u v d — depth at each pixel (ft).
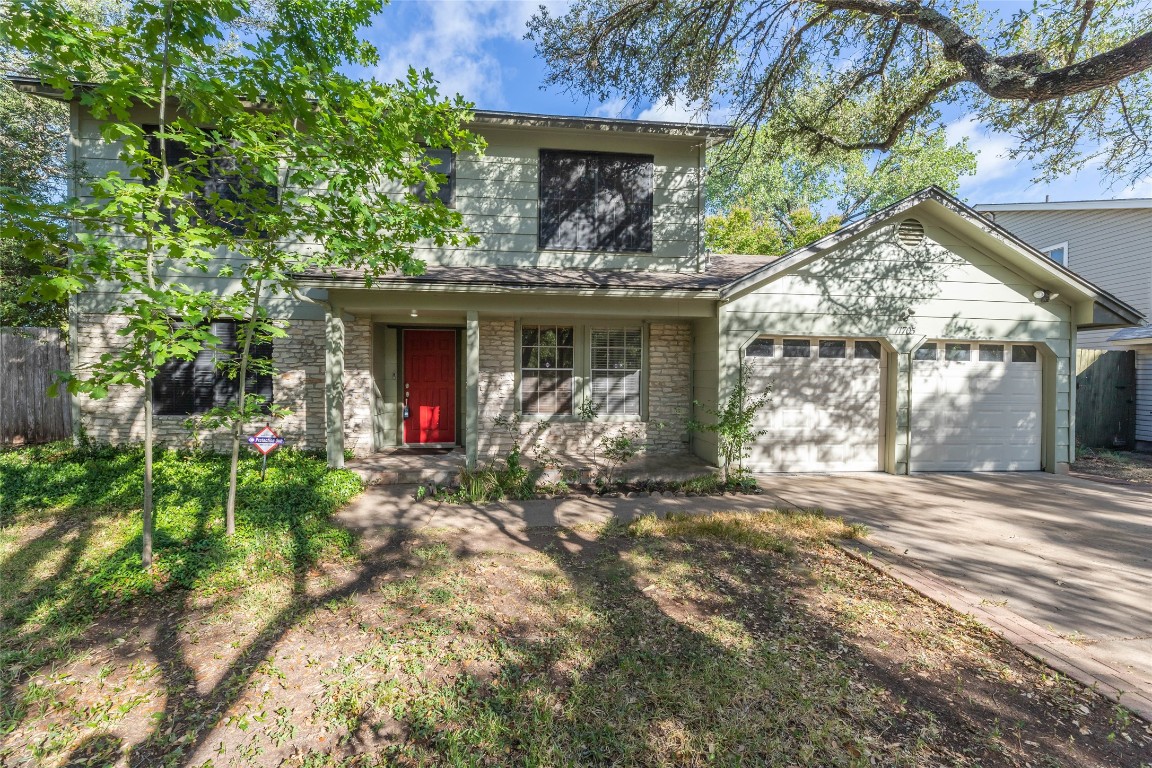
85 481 20.97
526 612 11.70
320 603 12.00
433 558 14.96
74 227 24.76
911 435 27.25
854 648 10.30
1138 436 36.70
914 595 12.81
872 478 26.08
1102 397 36.96
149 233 11.94
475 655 9.91
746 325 25.85
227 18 12.62
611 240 29.01
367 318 27.76
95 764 7.22
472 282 22.89
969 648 10.36
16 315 42.93
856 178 76.74
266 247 15.60
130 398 27.12
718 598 12.51
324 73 14.30
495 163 28.25
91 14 31.58
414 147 15.69
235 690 8.75
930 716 8.26
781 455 27.07
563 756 7.34
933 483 25.07
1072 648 10.30
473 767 7.16
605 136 28.71
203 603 11.90
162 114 12.08
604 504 21.26
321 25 13.96
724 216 93.45
